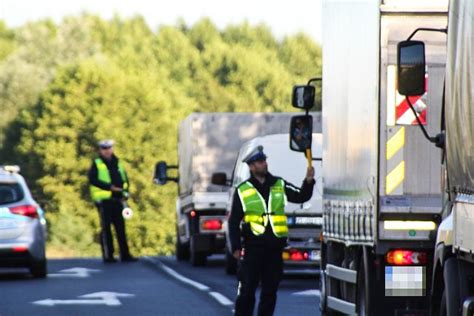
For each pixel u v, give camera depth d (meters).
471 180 19.92
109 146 57.12
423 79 23.17
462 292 21.33
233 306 35.81
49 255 91.56
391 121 26.05
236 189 28.39
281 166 43.72
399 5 25.98
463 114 20.47
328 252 30.73
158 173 62.19
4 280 45.62
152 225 178.25
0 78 190.25
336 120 29.66
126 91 182.50
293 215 42.66
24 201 45.72
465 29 20.38
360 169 27.34
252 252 28.28
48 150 180.12
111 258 56.97
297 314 33.66
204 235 54.06
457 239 21.03
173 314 33.75
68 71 183.38
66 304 36.50
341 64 29.12
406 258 26.36
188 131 57.75
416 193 26.05
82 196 179.38
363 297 27.44
